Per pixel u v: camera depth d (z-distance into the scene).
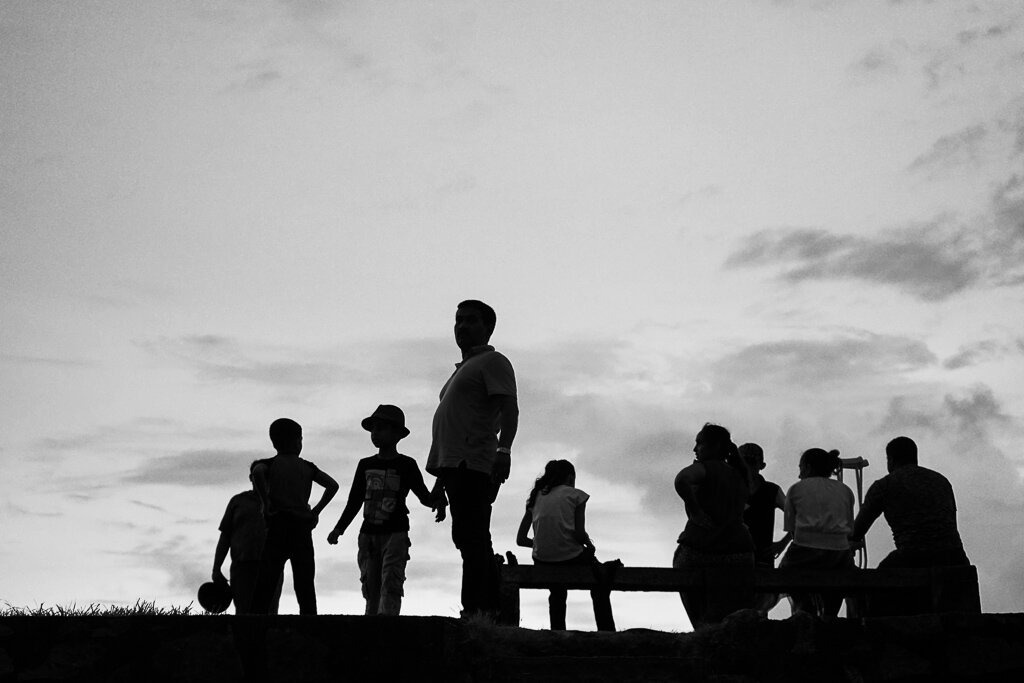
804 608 9.02
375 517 8.91
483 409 7.37
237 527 9.60
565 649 6.90
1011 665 7.27
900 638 7.28
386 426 9.11
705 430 8.16
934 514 8.24
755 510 9.80
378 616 6.52
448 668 6.56
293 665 6.39
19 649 6.30
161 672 6.32
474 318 7.73
